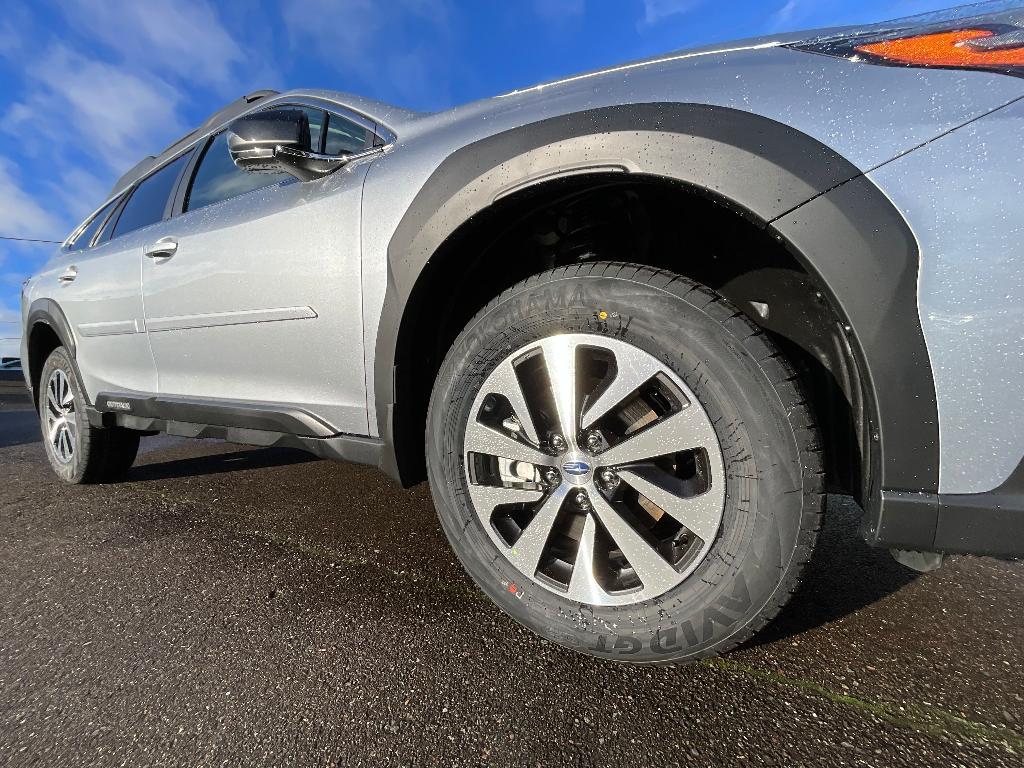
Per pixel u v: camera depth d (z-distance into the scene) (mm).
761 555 1004
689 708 1043
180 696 1113
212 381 2010
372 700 1083
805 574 1002
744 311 1240
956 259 857
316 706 1070
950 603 1428
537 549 1216
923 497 909
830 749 940
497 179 1224
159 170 2646
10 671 1217
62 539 2031
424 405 1563
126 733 1014
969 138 856
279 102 2053
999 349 847
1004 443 860
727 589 1032
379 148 1562
